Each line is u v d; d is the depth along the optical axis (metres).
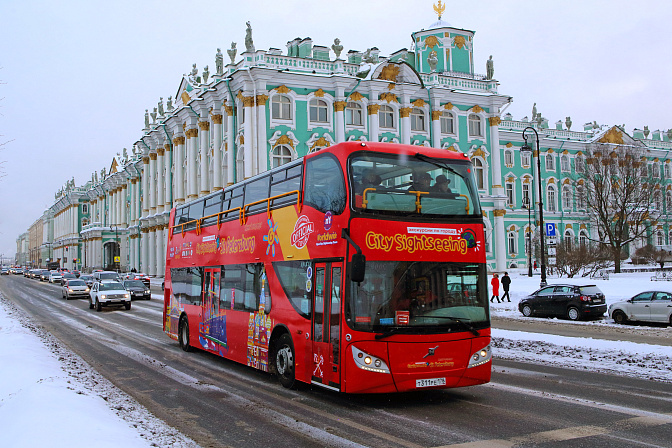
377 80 47.22
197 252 16.25
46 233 167.12
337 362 9.30
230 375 12.76
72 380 10.98
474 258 10.01
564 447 7.21
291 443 7.56
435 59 52.16
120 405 9.56
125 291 32.09
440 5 60.88
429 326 9.36
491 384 11.35
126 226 92.38
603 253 51.28
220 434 7.99
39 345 15.86
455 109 52.22
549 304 25.75
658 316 22.00
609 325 22.53
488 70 54.69
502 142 65.69
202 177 53.53
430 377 9.28
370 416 8.96
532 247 64.50
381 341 9.09
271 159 44.00
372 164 9.76
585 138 71.88
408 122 49.25
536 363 13.85
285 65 45.19
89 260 101.25
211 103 50.09
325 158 10.26
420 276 9.51
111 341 18.78
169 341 18.92
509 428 8.14
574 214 69.06
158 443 7.16
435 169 10.13
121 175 92.06
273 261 11.75
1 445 6.54
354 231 9.34
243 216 13.41
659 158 77.06
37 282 77.81
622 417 8.67
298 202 10.94
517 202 66.06
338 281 9.46
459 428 8.18
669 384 11.16
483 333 9.77
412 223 9.64
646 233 72.12
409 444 7.44
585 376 12.09
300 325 10.54
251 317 12.52
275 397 10.41
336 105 46.00
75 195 123.44
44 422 7.15
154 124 70.44
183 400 10.17
